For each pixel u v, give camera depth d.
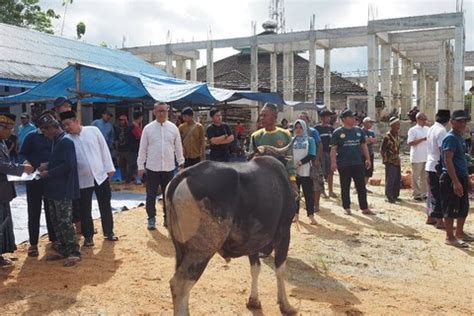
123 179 15.51
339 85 34.78
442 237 8.97
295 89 33.97
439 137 9.41
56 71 17.92
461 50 24.70
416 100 39.66
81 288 6.13
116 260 7.26
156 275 6.63
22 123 13.88
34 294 5.92
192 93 13.04
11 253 7.31
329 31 27.78
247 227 4.73
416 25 25.53
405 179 15.03
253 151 6.45
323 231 9.38
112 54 24.02
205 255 4.50
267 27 31.78
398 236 9.03
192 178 4.53
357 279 6.68
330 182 13.34
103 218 8.23
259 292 6.07
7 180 6.70
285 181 5.33
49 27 30.09
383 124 27.19
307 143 9.64
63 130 7.62
